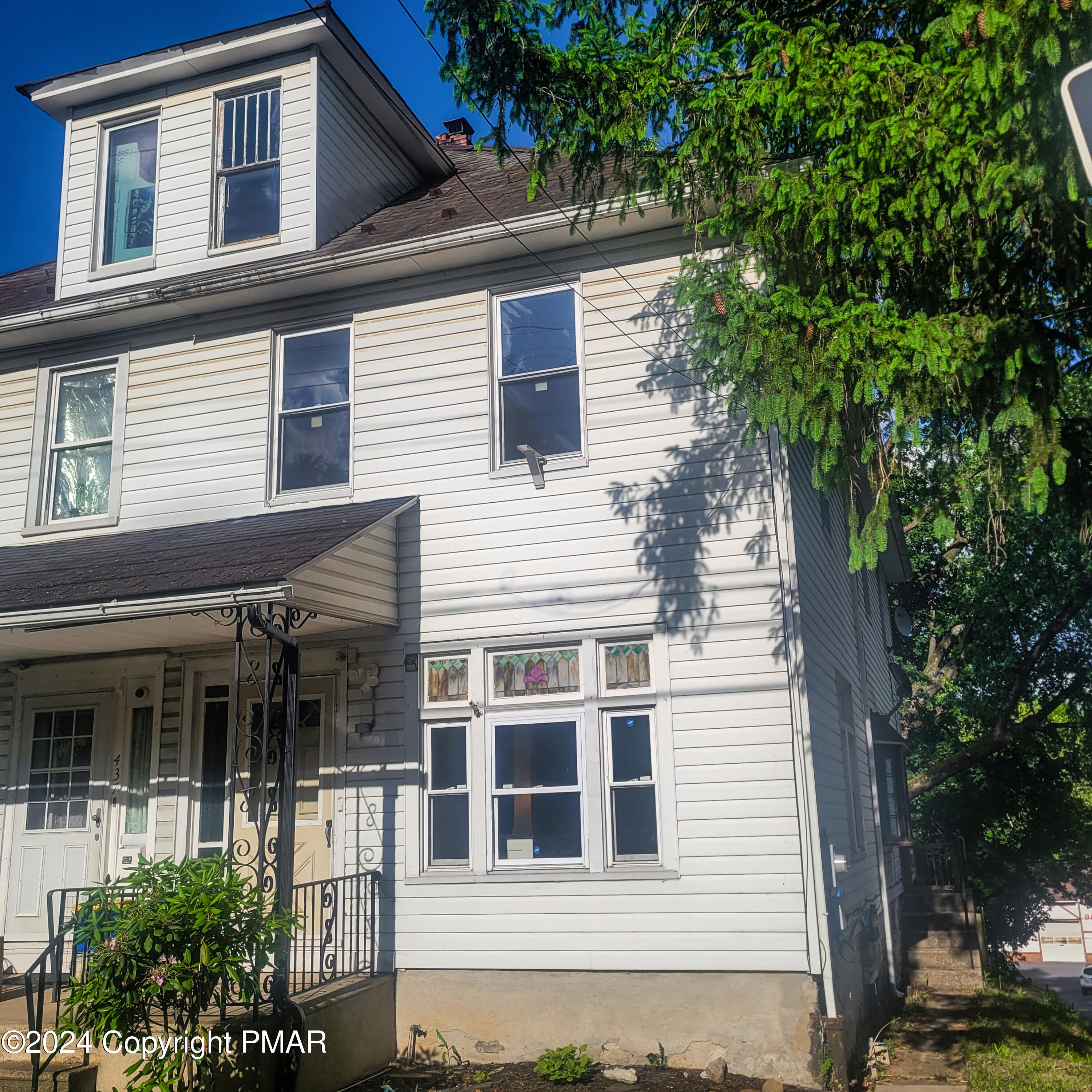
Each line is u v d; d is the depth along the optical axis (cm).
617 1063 837
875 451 657
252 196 1194
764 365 654
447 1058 879
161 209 1214
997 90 553
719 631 889
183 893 684
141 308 1124
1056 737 2498
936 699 2541
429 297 1053
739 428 917
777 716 859
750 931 831
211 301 1109
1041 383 574
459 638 965
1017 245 643
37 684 1125
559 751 923
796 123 709
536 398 1006
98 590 835
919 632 2630
